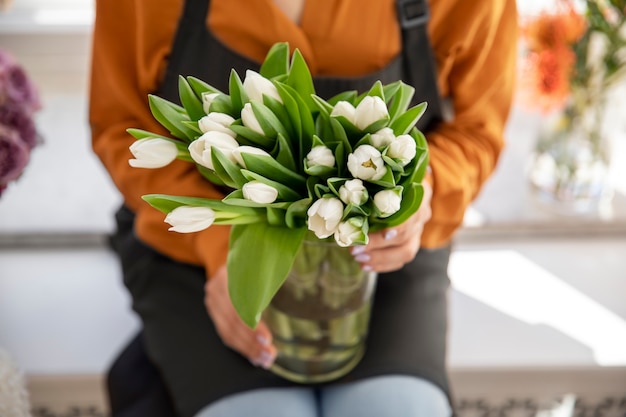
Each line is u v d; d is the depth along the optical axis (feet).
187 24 4.24
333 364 4.34
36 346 5.54
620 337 5.62
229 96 3.31
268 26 4.18
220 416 4.31
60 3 6.68
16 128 4.72
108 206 6.29
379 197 3.20
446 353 4.58
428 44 4.35
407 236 3.96
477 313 5.76
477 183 4.77
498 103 4.76
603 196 6.23
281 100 3.25
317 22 4.21
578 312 5.76
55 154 6.58
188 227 3.16
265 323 4.21
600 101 5.49
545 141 5.90
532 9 6.55
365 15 4.22
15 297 5.82
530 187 6.27
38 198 6.31
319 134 3.34
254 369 4.47
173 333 4.65
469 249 6.21
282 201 3.30
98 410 5.75
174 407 4.55
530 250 6.19
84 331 5.64
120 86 4.44
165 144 3.16
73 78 6.89
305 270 3.79
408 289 4.75
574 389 5.72
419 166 3.40
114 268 6.08
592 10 5.12
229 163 3.10
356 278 3.89
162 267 4.87
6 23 6.56
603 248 6.20
